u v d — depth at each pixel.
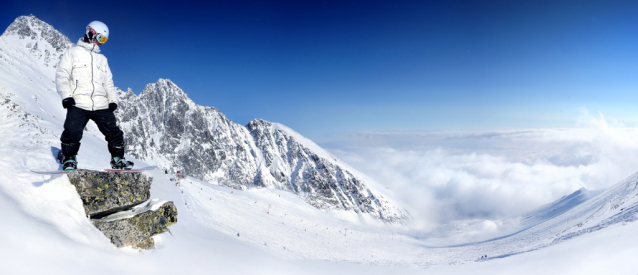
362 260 82.44
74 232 7.02
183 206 50.06
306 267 28.95
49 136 11.12
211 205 86.38
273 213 131.00
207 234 31.36
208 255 13.29
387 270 35.84
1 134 9.98
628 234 19.09
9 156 7.98
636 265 12.73
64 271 5.75
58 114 45.94
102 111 7.72
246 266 15.03
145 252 8.91
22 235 5.69
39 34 152.75
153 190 44.81
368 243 133.88
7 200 6.23
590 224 50.50
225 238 35.78
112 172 8.34
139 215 9.20
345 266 41.25
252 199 145.50
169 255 10.14
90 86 7.46
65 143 7.39
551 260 18.45
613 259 14.14
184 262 10.42
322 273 26.97
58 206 7.11
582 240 26.12
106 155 13.99
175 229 19.98
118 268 7.20
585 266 14.70
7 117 11.55
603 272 13.18
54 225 6.68
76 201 7.51
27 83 52.44
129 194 8.64
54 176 7.41
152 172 57.00
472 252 116.06
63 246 6.28
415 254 124.00
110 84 7.98
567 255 18.41
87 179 7.74
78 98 7.30
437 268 34.03
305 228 124.62
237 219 85.50
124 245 8.21
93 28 7.62
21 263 5.21
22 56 117.81
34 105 34.91
